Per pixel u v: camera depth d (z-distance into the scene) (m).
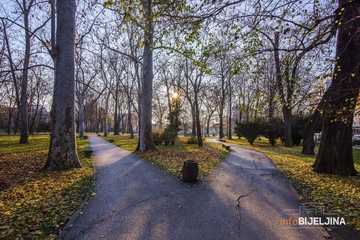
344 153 7.55
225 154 13.56
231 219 3.90
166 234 3.34
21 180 6.25
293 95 5.36
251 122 23.98
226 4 4.30
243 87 23.67
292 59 5.06
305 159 11.77
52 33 8.31
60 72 7.86
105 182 6.32
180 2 3.95
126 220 3.81
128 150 14.59
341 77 6.66
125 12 3.83
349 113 5.63
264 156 13.02
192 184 6.18
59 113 7.86
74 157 8.20
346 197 5.18
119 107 46.69
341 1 5.62
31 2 15.33
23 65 18.44
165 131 19.70
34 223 3.64
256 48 5.80
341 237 3.36
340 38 6.89
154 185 6.04
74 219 3.83
